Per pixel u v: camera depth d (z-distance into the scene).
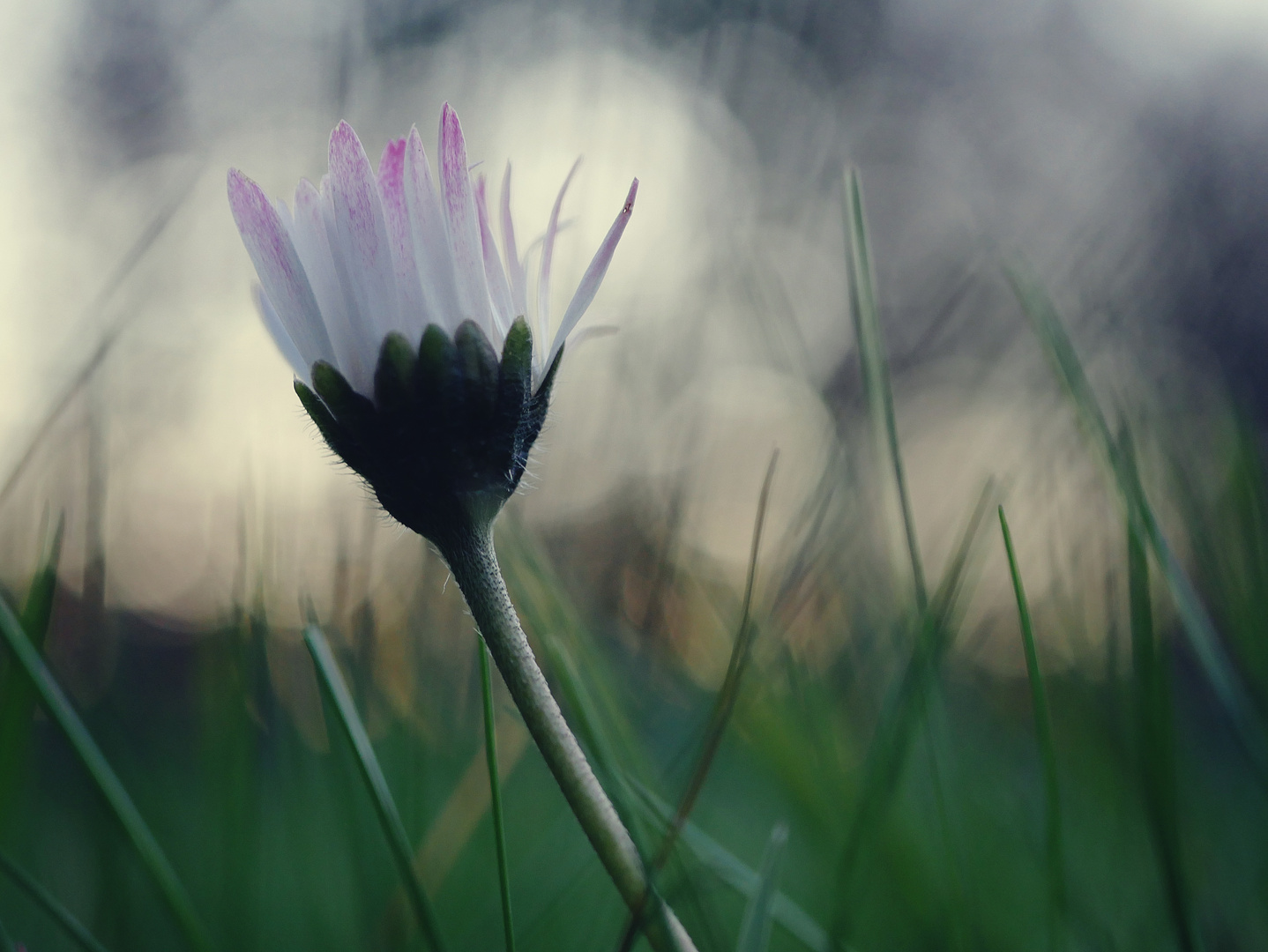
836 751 0.13
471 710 0.17
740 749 0.17
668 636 0.16
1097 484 0.14
